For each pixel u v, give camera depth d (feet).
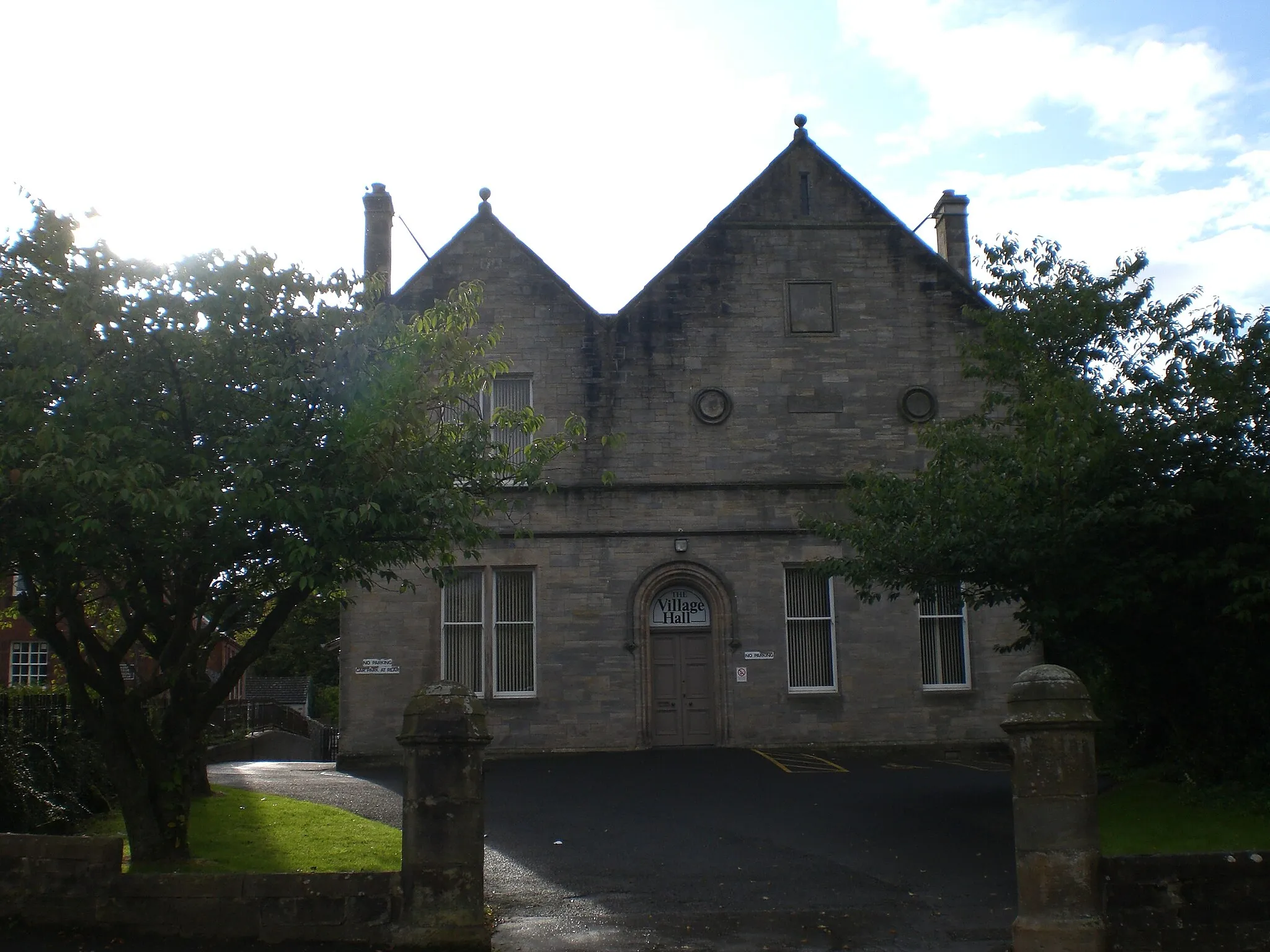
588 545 79.56
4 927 31.96
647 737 78.28
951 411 82.99
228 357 37.58
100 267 36.78
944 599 81.61
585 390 81.10
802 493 81.20
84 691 40.60
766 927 35.40
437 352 42.39
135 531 35.83
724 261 83.30
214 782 67.00
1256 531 46.37
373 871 33.01
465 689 32.50
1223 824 46.60
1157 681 54.44
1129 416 50.31
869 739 79.30
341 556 38.50
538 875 42.34
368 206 85.15
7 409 34.42
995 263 57.82
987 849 46.11
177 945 31.07
